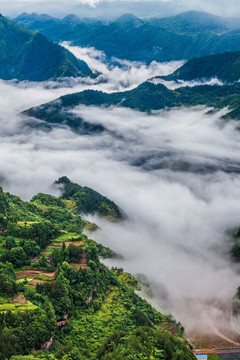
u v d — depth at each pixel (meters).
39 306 102.12
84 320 115.25
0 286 104.12
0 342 83.19
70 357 91.94
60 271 123.56
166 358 96.56
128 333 109.00
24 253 130.25
